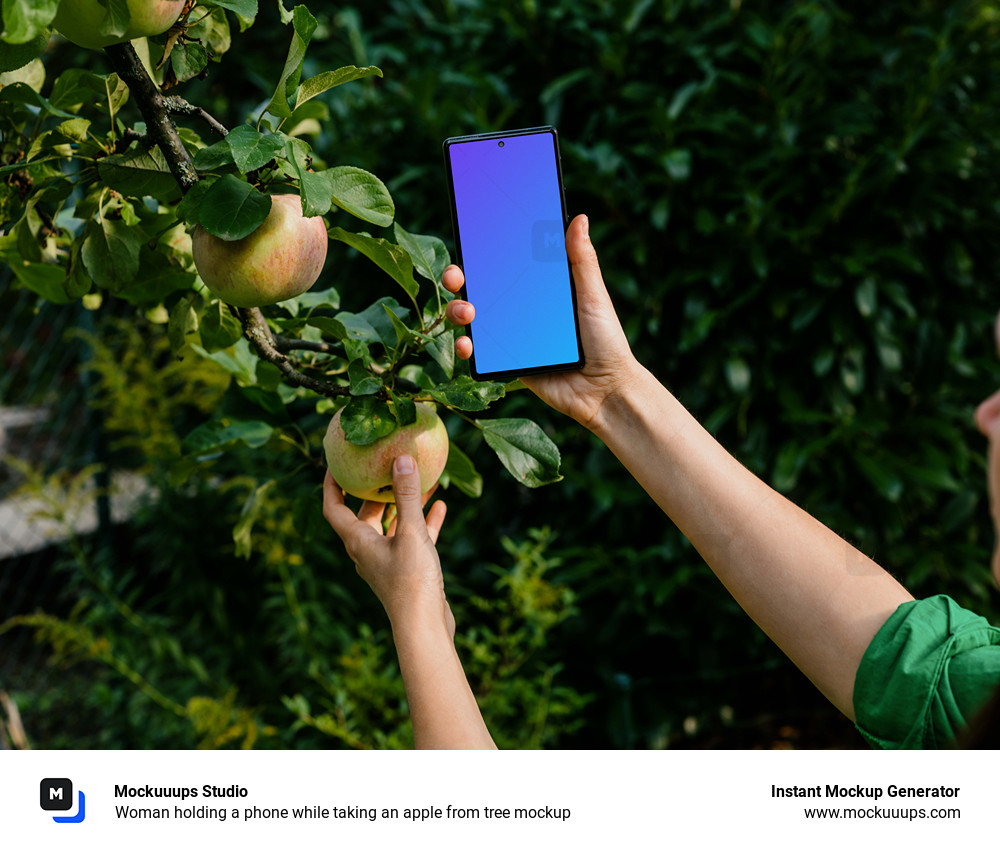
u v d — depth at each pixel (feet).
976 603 7.96
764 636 7.80
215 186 2.56
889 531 7.54
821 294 7.41
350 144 7.87
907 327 7.57
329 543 8.41
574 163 7.43
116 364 8.71
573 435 7.89
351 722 6.61
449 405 2.88
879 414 7.66
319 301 3.88
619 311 7.80
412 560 2.89
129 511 9.59
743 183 7.25
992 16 8.18
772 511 3.05
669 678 7.77
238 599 8.49
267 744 7.16
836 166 7.66
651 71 7.88
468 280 3.42
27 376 11.03
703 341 7.71
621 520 7.72
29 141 3.37
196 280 3.51
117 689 7.93
